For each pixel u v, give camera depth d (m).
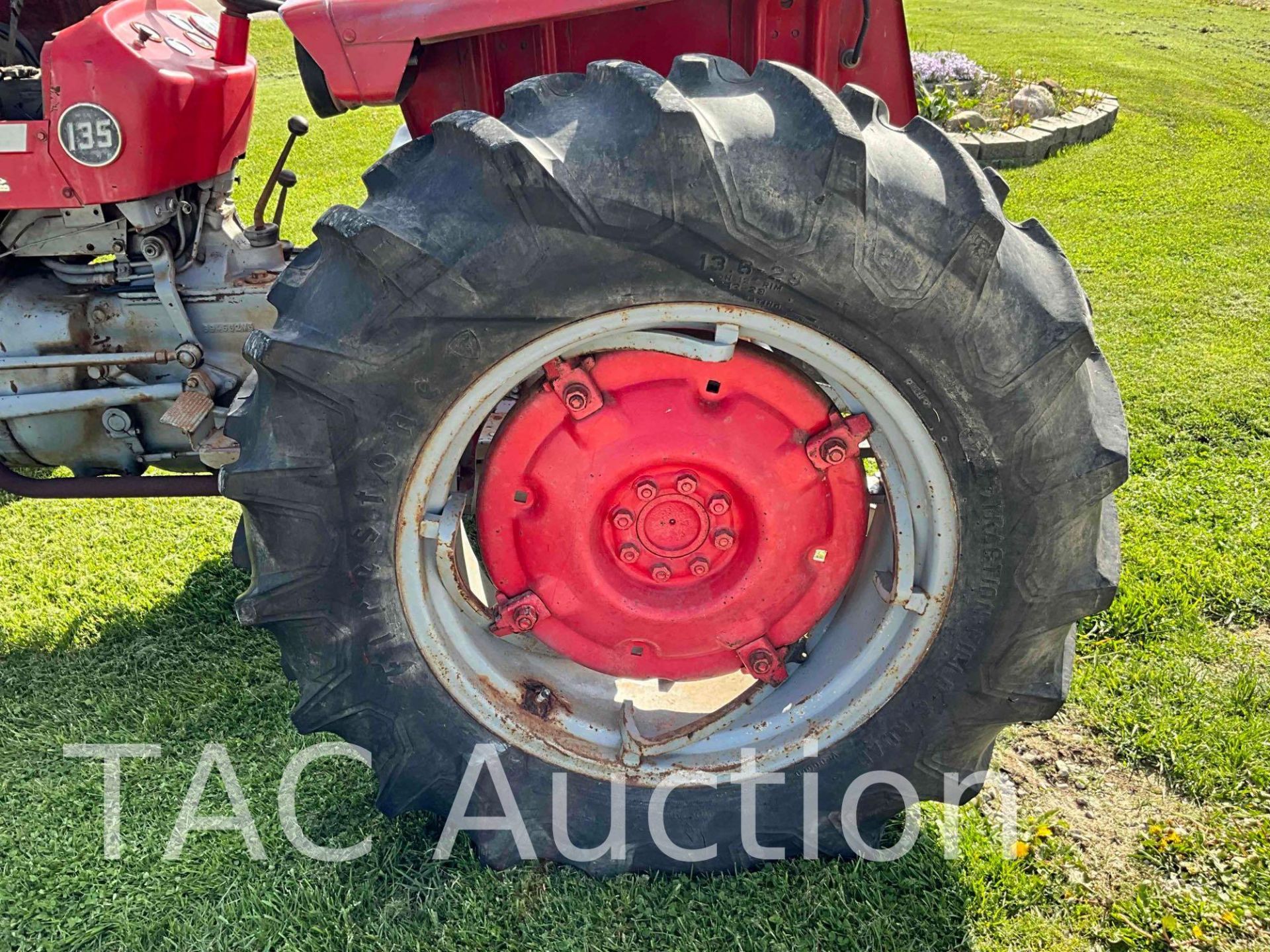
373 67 1.95
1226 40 15.03
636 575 2.20
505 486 2.12
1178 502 3.70
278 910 2.24
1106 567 2.03
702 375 2.01
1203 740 2.65
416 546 2.05
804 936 2.17
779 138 1.70
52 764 2.68
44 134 2.33
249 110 2.72
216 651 3.13
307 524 1.98
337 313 1.81
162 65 2.39
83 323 2.62
